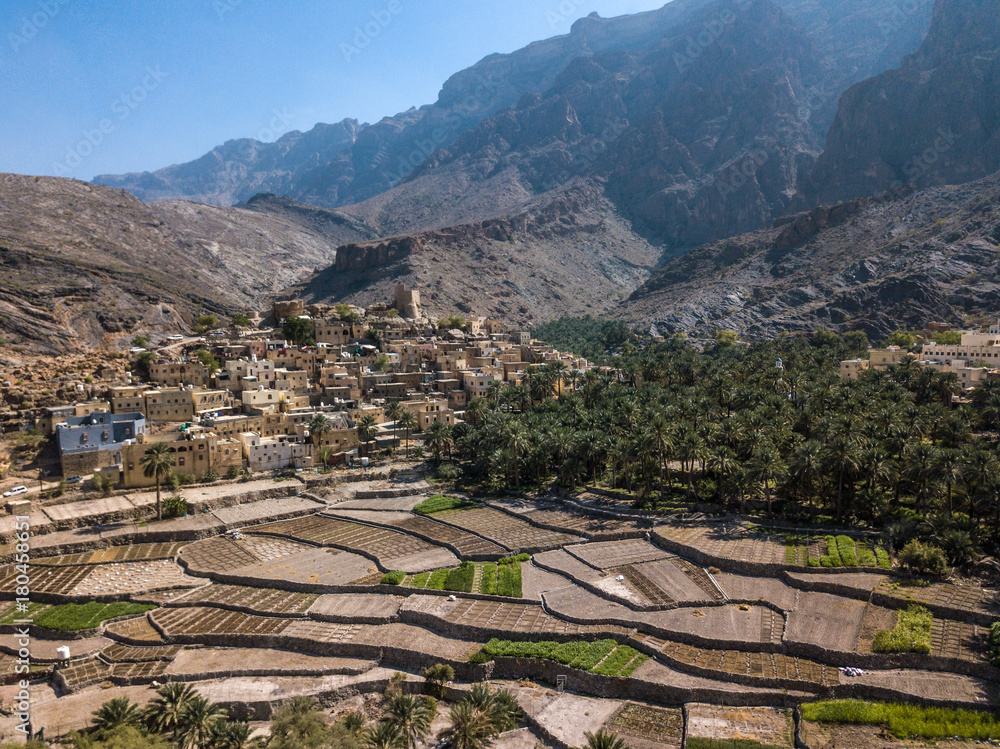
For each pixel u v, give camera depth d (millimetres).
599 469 180875
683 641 102375
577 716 90688
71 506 154000
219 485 173375
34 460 172625
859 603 109000
